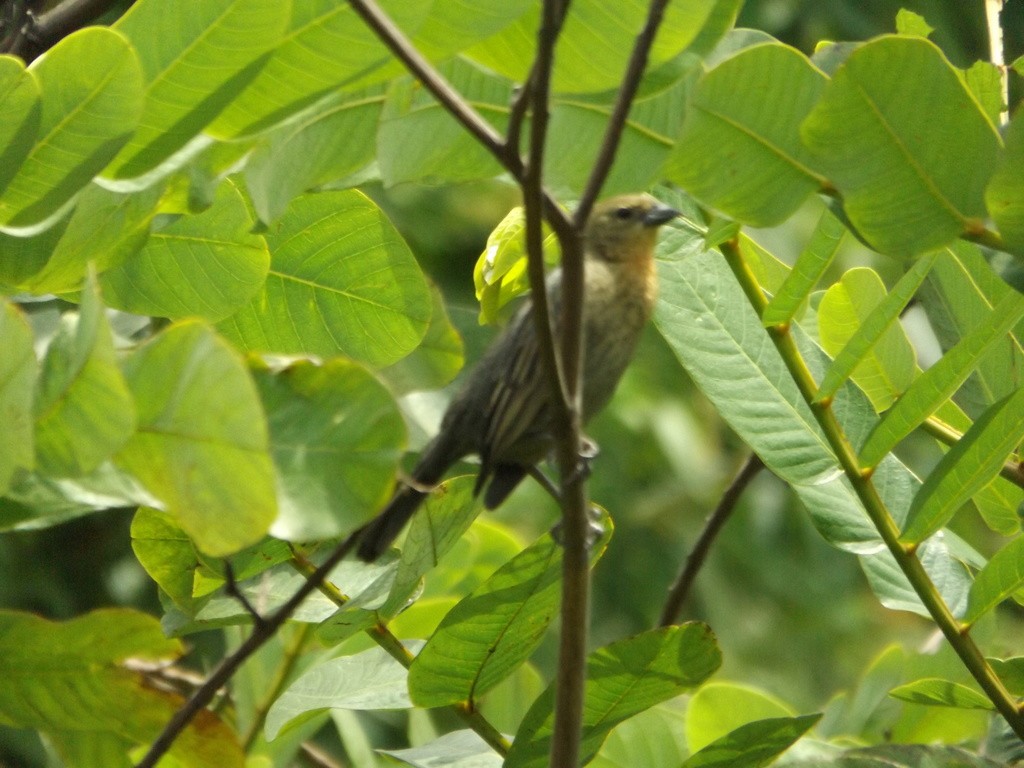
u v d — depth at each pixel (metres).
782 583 17.27
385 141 6.23
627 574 16.83
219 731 6.36
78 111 6.02
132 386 4.55
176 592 7.29
